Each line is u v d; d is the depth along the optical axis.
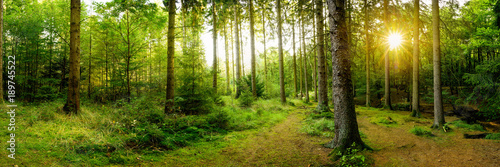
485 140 5.48
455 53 11.73
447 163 3.99
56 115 5.66
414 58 10.73
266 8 15.02
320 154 4.52
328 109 10.93
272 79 26.03
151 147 4.26
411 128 7.43
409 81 14.76
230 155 4.42
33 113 5.50
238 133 6.24
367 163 3.87
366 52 13.17
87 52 10.73
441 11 9.41
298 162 4.09
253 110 10.28
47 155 3.23
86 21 10.92
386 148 4.86
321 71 11.61
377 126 7.76
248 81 17.05
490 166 3.78
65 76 10.37
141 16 9.32
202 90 8.09
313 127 6.96
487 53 12.80
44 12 10.12
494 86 8.04
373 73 18.58
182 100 7.50
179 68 8.42
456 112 11.36
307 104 17.28
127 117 5.75
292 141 5.59
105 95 10.72
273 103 13.84
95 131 4.65
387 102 14.34
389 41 11.98
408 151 4.70
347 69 4.64
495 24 8.32
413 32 10.72
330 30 4.83
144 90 11.98
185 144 4.79
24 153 3.14
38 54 9.47
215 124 6.70
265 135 6.21
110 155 3.61
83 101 8.95
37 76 9.48
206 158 4.17
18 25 9.16
